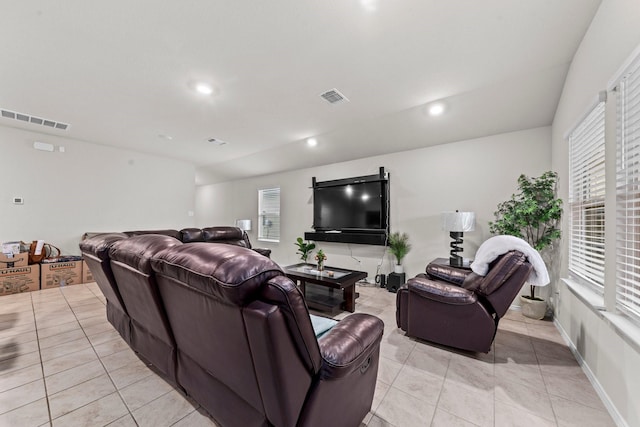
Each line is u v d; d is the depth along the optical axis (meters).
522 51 2.13
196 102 3.06
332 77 2.52
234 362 1.03
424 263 4.01
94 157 4.74
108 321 2.58
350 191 4.67
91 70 2.41
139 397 1.59
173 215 5.79
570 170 2.42
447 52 2.14
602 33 1.69
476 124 3.32
